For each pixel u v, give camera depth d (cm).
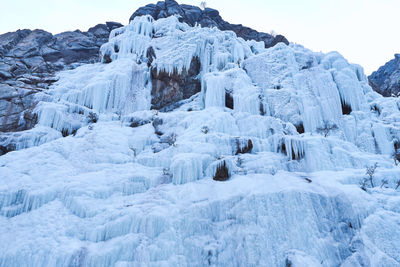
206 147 1423
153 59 2811
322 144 1446
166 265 819
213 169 1287
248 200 1004
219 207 1020
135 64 2761
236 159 1441
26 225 926
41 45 4000
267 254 860
